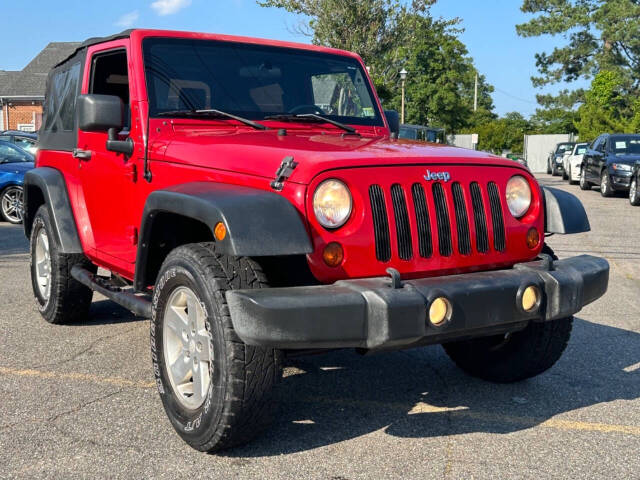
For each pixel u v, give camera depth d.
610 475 3.10
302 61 4.74
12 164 12.85
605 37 51.78
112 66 4.79
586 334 5.48
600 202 17.75
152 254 3.81
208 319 3.10
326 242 3.09
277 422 3.68
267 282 3.15
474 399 4.06
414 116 47.16
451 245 3.38
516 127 73.44
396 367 4.64
